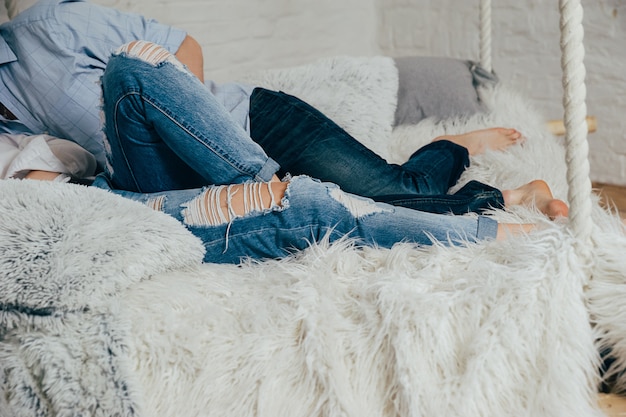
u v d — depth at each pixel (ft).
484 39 7.14
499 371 3.38
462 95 6.59
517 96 6.63
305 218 4.04
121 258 3.54
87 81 4.91
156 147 4.23
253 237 4.07
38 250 3.39
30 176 4.65
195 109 4.04
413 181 5.16
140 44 4.15
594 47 8.54
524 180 5.43
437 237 4.08
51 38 4.81
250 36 9.57
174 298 3.60
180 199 4.14
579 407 3.36
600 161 8.81
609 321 3.54
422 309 3.46
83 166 4.85
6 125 5.08
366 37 10.91
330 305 3.58
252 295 3.73
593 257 3.69
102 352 3.35
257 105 5.49
